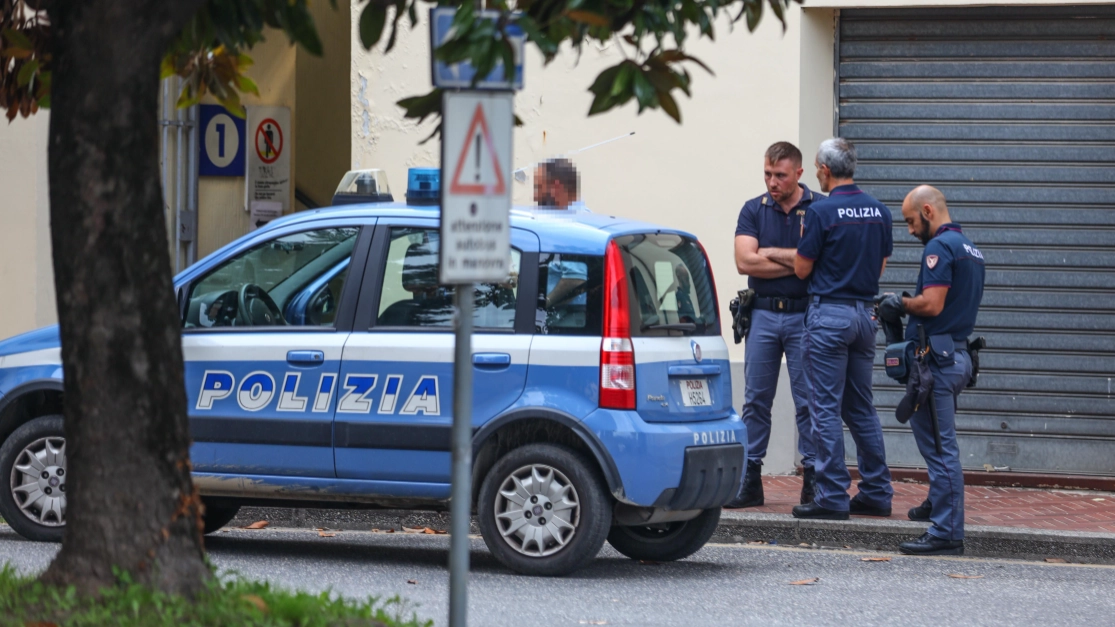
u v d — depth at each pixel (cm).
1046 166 3872
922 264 2886
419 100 1648
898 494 3612
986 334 3912
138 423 1727
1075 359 3872
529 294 2534
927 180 3922
